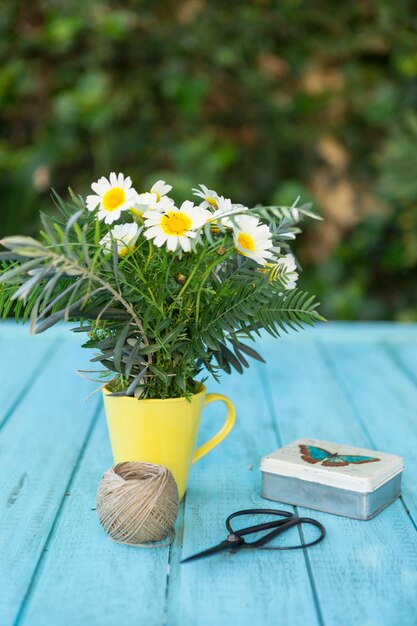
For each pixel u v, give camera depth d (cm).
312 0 305
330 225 314
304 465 101
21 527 98
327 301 307
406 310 315
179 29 303
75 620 82
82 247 89
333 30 308
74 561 91
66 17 296
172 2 303
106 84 299
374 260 317
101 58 300
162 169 309
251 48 306
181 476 102
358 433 125
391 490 103
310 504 101
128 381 100
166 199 95
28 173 294
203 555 91
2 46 298
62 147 299
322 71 312
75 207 98
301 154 316
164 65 303
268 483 103
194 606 84
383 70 313
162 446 100
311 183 317
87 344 96
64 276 95
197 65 305
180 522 98
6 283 96
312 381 149
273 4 305
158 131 308
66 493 106
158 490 93
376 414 133
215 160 302
